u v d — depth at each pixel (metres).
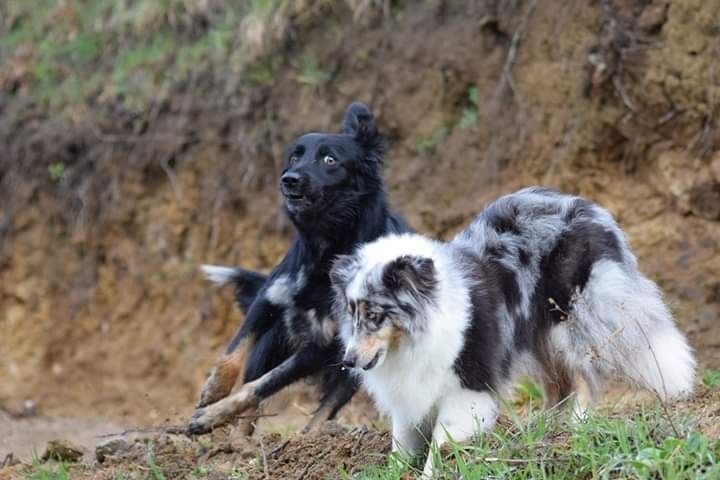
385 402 8.61
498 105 15.16
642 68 13.77
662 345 9.12
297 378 10.20
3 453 12.80
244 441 9.94
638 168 14.01
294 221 10.28
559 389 9.30
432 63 15.88
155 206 18.11
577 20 14.39
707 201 13.32
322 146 10.23
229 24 18.36
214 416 9.84
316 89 16.78
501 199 9.34
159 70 18.67
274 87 17.22
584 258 8.95
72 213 18.77
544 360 9.14
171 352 17.44
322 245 10.30
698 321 12.88
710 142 13.37
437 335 8.10
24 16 21.19
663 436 7.57
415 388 8.26
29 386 18.11
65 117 19.20
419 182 15.59
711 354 12.59
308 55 17.03
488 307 8.39
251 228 17.06
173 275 17.77
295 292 10.36
